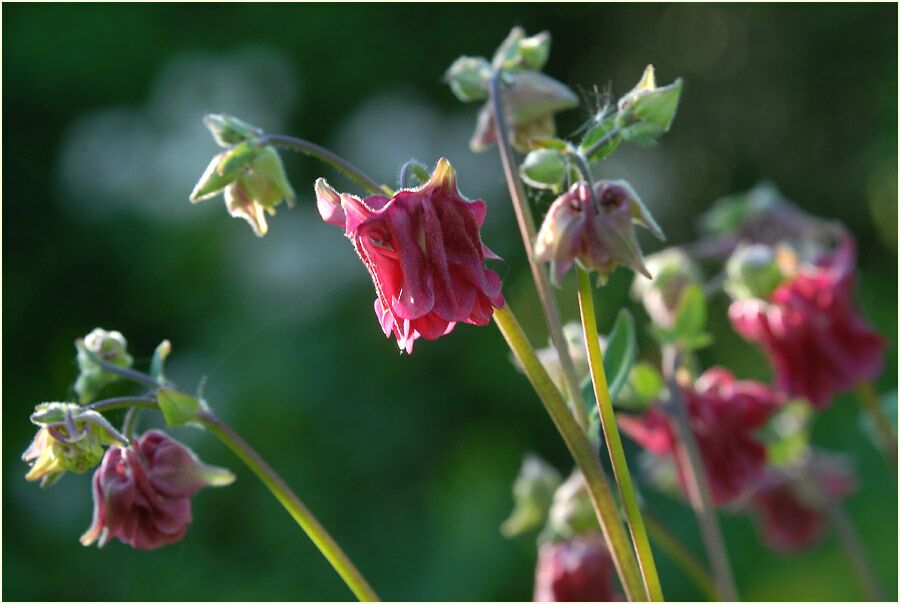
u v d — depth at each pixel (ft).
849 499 28.96
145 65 37.14
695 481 13.39
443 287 8.66
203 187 11.03
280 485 10.96
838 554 27.09
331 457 34.12
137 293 36.73
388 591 32.45
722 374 14.39
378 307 8.99
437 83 39.52
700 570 13.73
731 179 43.01
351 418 34.83
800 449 16.26
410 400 35.55
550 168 10.12
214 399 34.60
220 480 11.05
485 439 35.91
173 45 37.55
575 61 42.01
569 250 9.45
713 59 43.52
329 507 33.32
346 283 36.65
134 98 37.32
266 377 34.55
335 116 39.24
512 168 10.97
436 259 8.66
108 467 11.00
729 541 29.04
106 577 32.40
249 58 38.40
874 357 14.51
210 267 36.83
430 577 32.17
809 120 42.78
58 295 36.70
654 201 41.32
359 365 35.63
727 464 13.89
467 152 39.29
